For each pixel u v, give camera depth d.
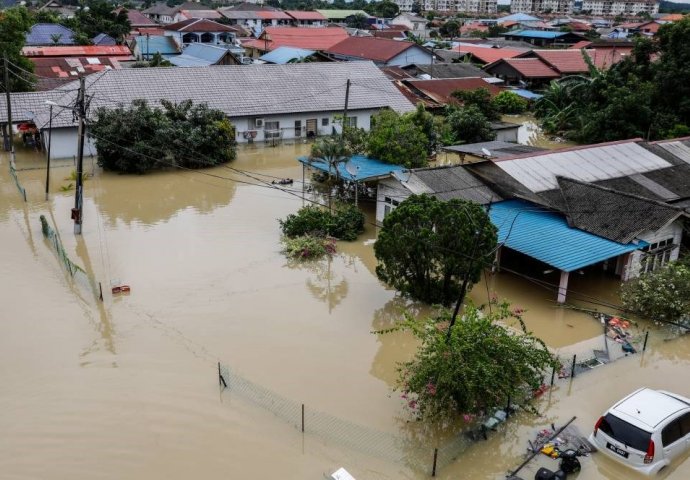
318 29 79.00
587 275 19.98
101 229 23.31
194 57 58.88
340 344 15.62
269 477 10.88
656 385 13.96
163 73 36.66
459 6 198.25
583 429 12.25
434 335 12.30
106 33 77.56
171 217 24.84
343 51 67.31
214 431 12.05
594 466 11.20
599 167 23.89
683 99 38.38
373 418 12.59
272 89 38.44
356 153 28.98
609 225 19.03
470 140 37.91
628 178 23.56
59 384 13.52
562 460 11.06
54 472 10.91
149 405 12.82
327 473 10.97
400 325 13.14
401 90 45.50
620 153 25.34
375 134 27.81
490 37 101.56
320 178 29.78
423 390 11.86
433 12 162.00
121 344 15.26
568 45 88.44
